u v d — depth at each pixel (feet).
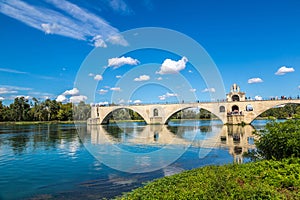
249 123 204.13
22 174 53.01
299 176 28.14
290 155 36.29
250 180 28.81
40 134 144.97
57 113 290.76
